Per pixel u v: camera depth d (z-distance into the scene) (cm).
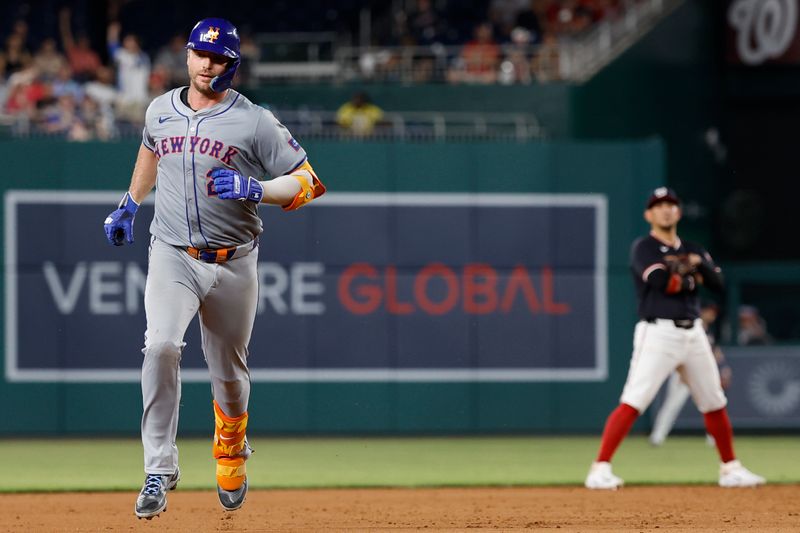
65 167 5394
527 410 5512
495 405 5503
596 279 5541
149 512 2050
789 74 7412
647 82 7062
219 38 2002
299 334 5450
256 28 8038
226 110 2053
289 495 3494
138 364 5422
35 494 3547
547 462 4553
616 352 5541
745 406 5616
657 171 5556
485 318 5509
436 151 5509
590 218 5553
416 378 5488
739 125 7538
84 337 5400
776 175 7569
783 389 5625
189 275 2080
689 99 7231
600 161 5556
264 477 4075
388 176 5488
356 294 5472
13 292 5378
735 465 3644
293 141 2095
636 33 7100
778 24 7344
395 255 5488
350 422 5456
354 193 5475
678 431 5591
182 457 4681
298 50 7156
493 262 5519
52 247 5394
